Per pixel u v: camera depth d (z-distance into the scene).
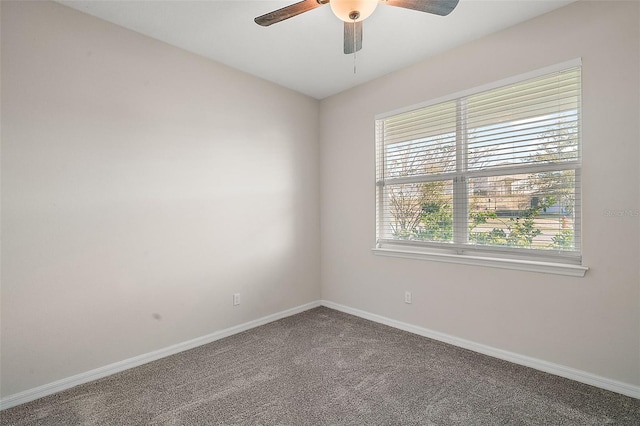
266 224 3.26
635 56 1.86
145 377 2.21
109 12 2.14
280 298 3.39
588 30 2.01
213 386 2.09
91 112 2.17
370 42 2.54
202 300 2.77
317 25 2.30
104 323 2.23
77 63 2.12
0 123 1.85
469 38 2.49
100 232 2.22
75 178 2.11
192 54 2.70
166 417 1.79
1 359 1.87
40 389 1.98
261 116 3.22
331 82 3.33
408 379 2.14
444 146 2.76
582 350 2.06
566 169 2.14
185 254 2.66
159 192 2.51
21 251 1.92
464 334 2.62
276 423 1.73
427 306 2.86
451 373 2.21
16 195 1.90
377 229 3.26
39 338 1.98
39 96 1.97
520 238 2.37
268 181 3.28
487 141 2.51
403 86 2.99
